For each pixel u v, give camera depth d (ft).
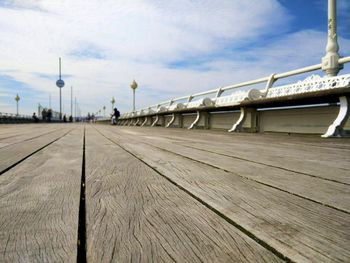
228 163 7.20
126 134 22.79
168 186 4.67
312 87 20.15
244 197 4.02
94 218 3.12
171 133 25.43
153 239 2.59
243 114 29.58
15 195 4.04
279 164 7.11
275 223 3.01
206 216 3.22
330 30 20.51
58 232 2.72
